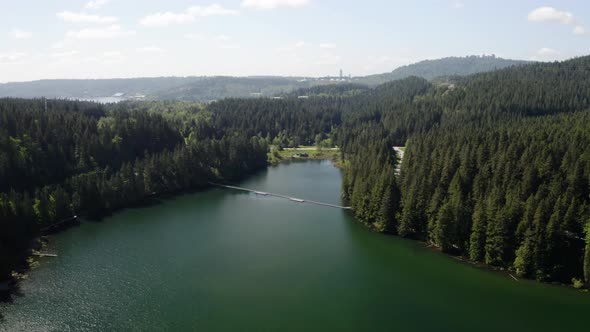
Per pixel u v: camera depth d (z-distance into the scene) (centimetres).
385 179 15562
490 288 11288
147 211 17900
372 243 14462
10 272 11850
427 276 12075
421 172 15538
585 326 9662
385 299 10931
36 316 9988
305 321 9981
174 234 15325
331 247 14225
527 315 10119
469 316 10119
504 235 12025
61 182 17775
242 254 13650
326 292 11306
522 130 18588
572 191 12569
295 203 19462
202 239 14900
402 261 13062
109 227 15862
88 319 9938
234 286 11588
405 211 14575
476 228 12544
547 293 10944
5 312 10112
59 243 14212
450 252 13488
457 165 15788
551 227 11188
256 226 16300
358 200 16688
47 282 11575
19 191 16212
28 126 19275
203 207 18675
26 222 14300
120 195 18388
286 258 13375
